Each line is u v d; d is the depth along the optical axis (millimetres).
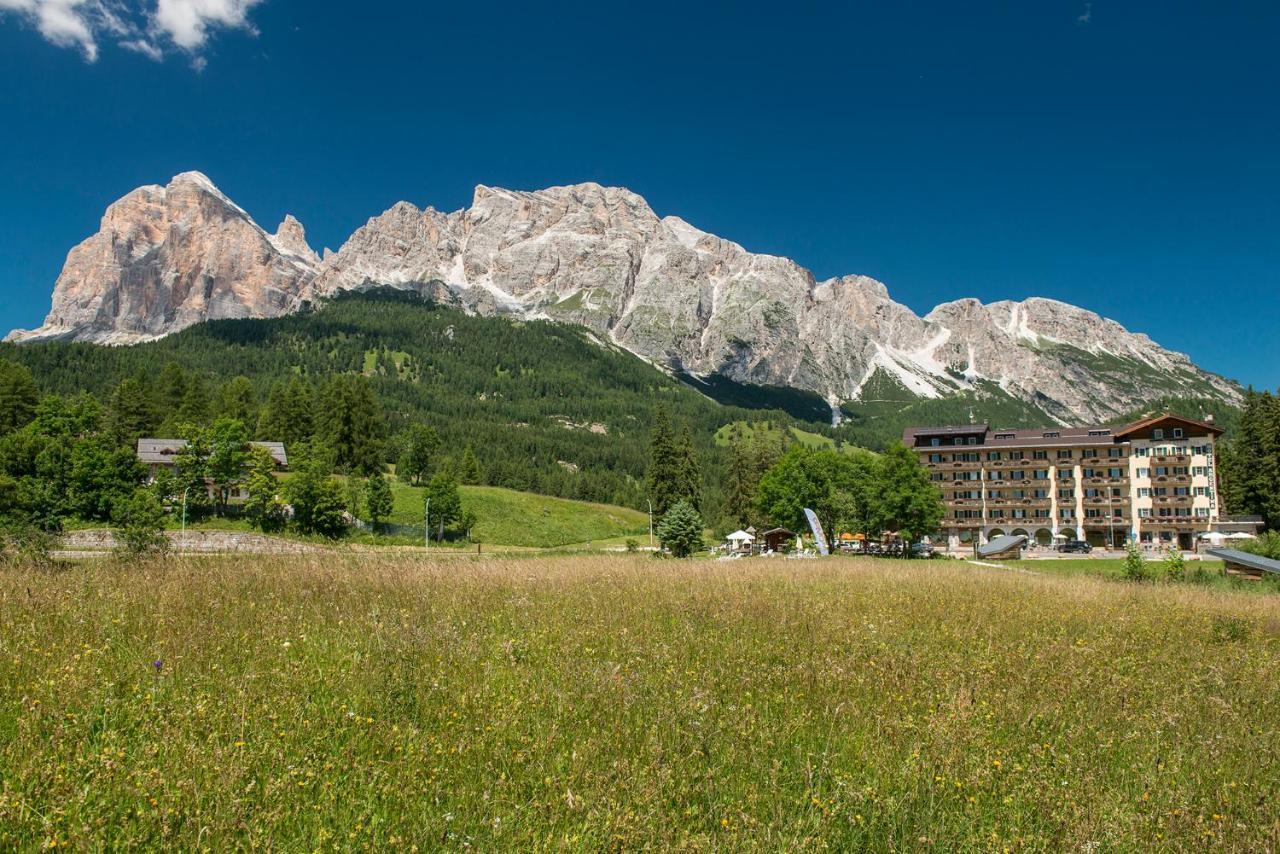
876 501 83312
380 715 7727
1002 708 9266
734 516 112812
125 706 7293
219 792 5461
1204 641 15961
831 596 20297
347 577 17984
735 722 8211
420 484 130375
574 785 6246
